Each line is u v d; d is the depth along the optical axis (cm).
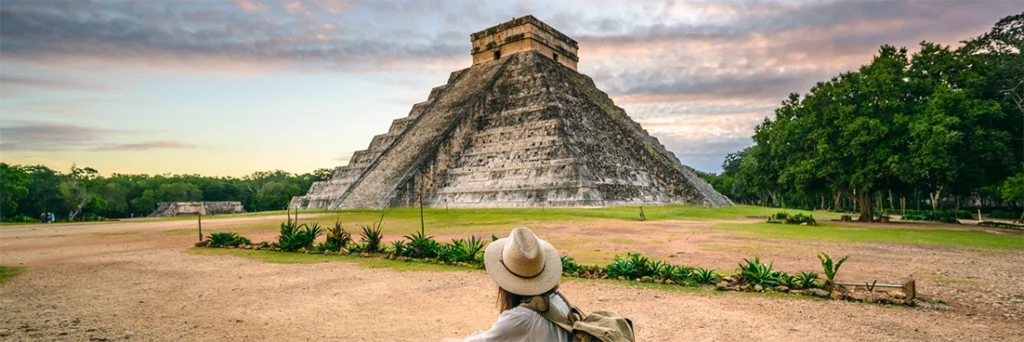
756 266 1100
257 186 12500
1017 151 3316
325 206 5769
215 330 765
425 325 790
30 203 7575
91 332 750
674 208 4378
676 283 1109
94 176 8344
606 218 3356
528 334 297
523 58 6072
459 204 4888
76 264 1478
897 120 2980
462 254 1406
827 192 3869
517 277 311
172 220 4647
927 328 758
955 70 3266
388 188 4922
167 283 1149
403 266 1376
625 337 317
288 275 1246
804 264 1417
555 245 1894
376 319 828
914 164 2842
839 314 845
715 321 804
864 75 3388
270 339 722
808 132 3478
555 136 4759
